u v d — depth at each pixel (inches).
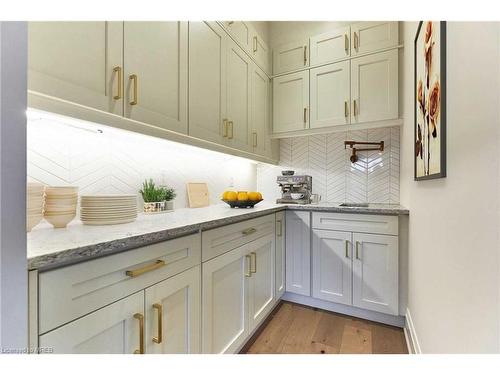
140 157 60.7
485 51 24.2
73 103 34.4
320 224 81.0
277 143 108.6
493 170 22.8
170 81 51.1
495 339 22.3
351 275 76.3
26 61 19.3
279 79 98.3
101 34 38.1
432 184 43.2
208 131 62.8
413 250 60.9
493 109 22.7
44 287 23.9
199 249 45.4
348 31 86.4
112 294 30.3
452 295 33.0
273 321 75.4
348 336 67.6
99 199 40.7
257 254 67.5
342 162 99.5
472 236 27.1
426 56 45.8
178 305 40.7
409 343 62.0
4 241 18.4
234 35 75.6
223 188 92.1
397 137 91.4
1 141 18.0
